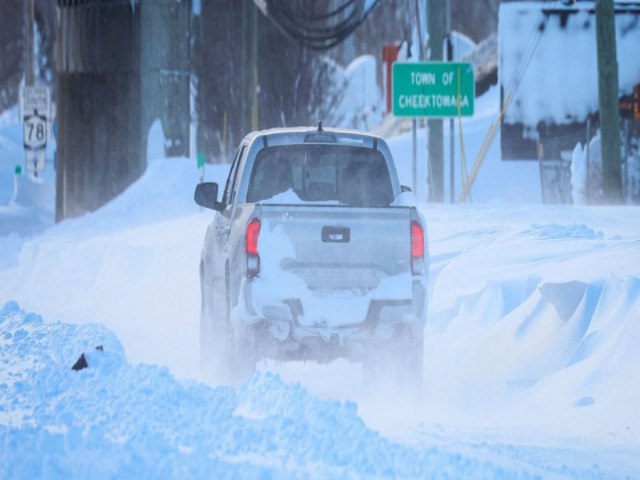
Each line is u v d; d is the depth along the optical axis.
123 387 30.36
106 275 67.44
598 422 31.95
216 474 21.69
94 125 108.31
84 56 109.19
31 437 25.03
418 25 121.44
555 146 144.88
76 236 85.56
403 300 35.59
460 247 55.88
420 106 106.62
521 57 145.62
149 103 106.06
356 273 35.50
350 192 39.12
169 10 106.56
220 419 26.56
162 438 24.66
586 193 122.81
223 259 38.91
